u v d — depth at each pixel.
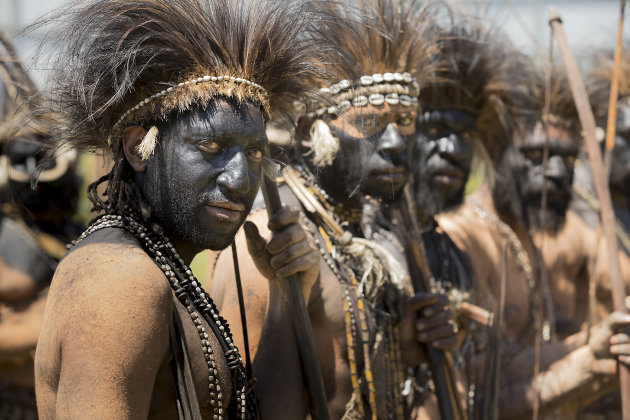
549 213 5.67
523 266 5.40
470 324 4.42
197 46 2.52
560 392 4.71
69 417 2.15
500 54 5.07
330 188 3.68
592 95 6.30
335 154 3.56
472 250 5.04
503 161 5.46
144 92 2.54
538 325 5.05
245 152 2.55
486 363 4.11
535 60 5.88
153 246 2.50
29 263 5.18
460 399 3.96
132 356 2.20
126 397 2.19
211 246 2.53
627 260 6.12
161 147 2.50
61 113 2.71
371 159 3.55
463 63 4.66
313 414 3.22
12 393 5.21
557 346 5.05
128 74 2.47
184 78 2.50
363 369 3.50
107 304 2.20
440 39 4.45
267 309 3.28
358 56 3.55
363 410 3.47
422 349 3.84
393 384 3.68
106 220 2.53
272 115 3.21
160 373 2.38
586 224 6.23
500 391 4.85
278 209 3.07
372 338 3.55
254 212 3.47
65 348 2.20
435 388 3.78
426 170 4.57
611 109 4.00
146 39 2.52
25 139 3.20
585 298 6.06
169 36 2.51
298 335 3.12
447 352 3.85
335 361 3.45
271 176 3.00
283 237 3.01
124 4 2.56
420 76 3.84
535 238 5.73
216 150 2.49
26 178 5.01
